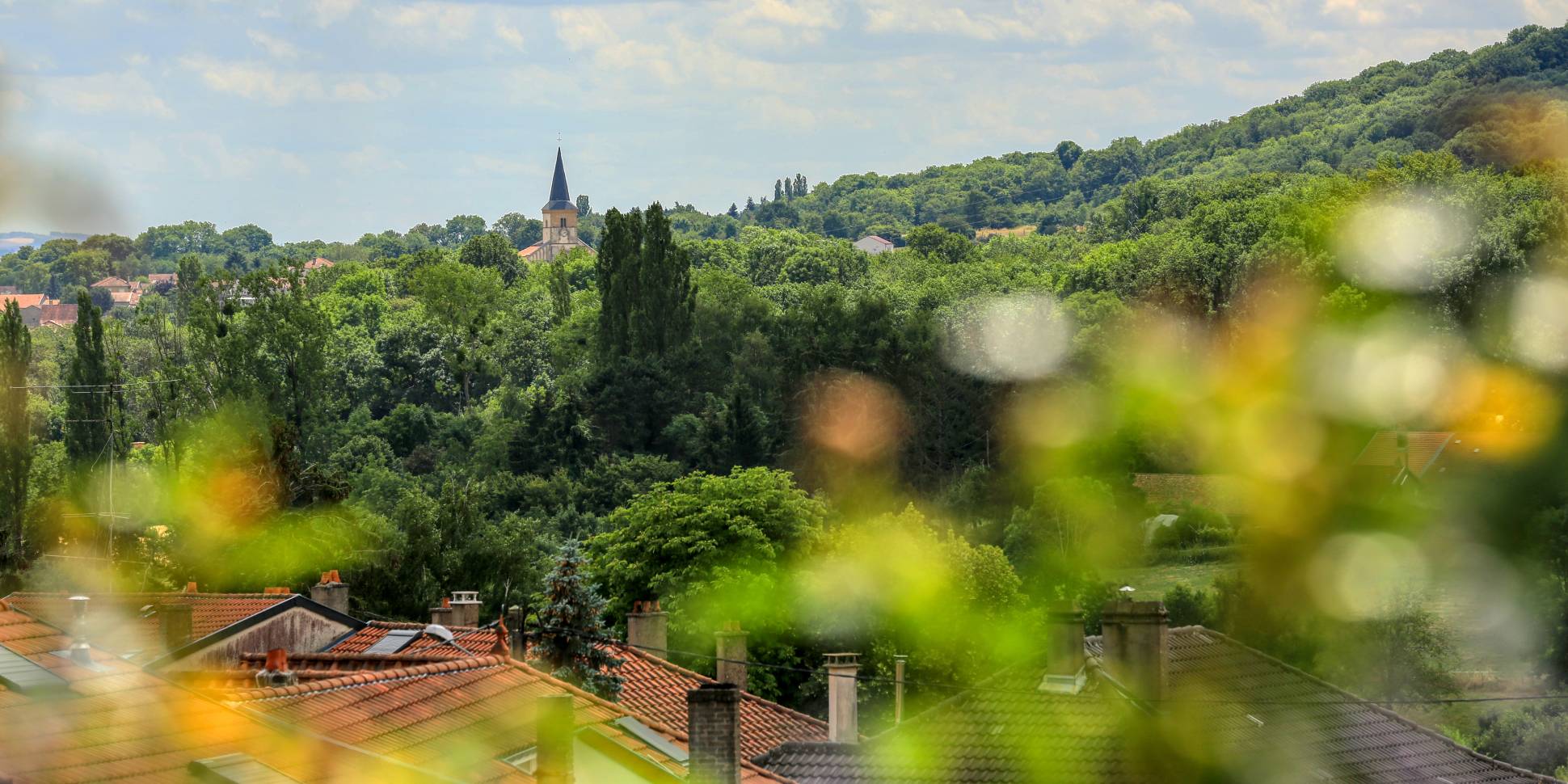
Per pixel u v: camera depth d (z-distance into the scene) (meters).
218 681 29.95
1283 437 111.19
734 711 27.34
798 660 71.19
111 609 38.72
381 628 42.00
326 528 79.12
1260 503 95.00
